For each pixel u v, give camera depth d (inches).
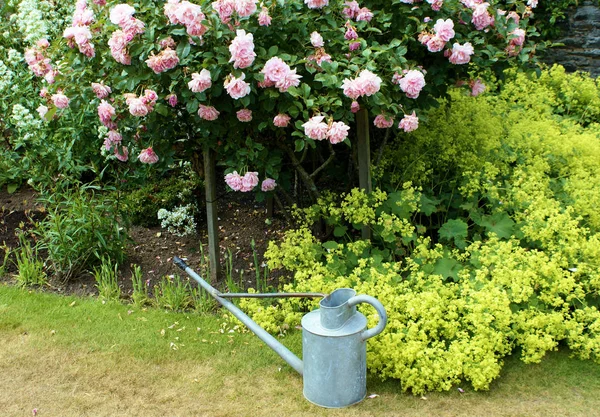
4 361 115.6
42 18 186.9
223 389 107.0
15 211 181.3
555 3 234.2
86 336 124.3
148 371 112.5
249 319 112.4
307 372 101.9
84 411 101.0
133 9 112.6
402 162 159.8
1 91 171.6
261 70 113.8
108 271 144.5
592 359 114.3
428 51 140.9
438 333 117.6
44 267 152.5
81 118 148.3
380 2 136.1
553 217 129.1
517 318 111.7
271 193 137.4
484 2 143.2
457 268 129.6
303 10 127.8
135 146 141.3
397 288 119.8
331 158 144.7
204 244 164.4
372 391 105.7
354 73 121.6
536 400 102.2
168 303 136.6
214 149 134.3
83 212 148.2
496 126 168.4
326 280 129.1
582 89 213.5
